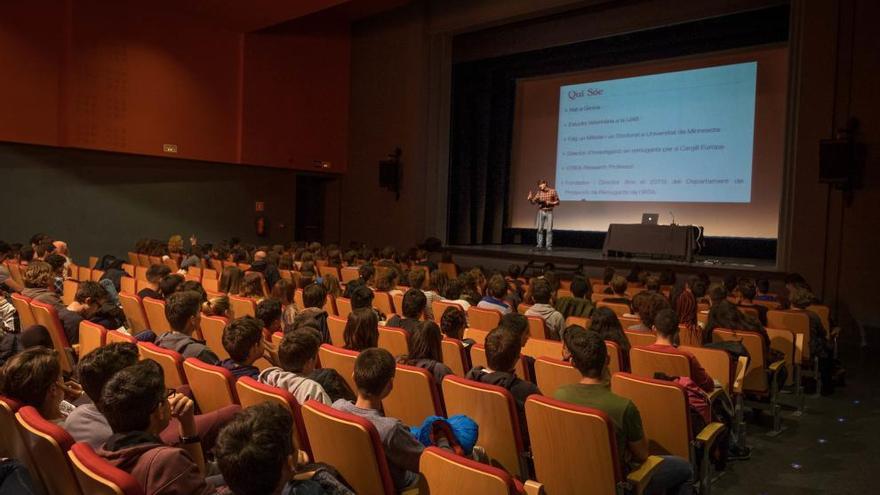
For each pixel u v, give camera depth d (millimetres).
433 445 2436
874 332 8633
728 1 10953
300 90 14844
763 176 12117
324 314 4402
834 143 8656
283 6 12188
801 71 9125
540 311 5148
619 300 6285
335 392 3109
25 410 2055
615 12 12453
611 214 14180
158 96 12750
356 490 2334
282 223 15008
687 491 3023
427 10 14109
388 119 14812
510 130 15844
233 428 1572
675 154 13203
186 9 12641
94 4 11859
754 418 5090
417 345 3504
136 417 1949
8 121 11094
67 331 4477
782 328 5824
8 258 8297
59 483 1952
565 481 2660
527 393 2977
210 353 3535
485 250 13188
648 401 3201
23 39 11180
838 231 8906
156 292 5668
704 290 6938
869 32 8656
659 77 13375
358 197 15477
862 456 4301
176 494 1841
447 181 14617
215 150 13625
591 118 14422
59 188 11930
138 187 12883
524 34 13891
